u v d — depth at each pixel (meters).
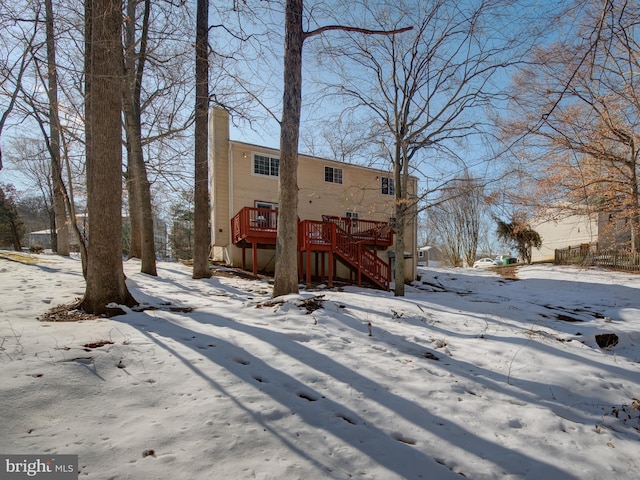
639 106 7.31
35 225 39.56
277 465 2.09
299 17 6.98
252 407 2.69
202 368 3.24
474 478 2.26
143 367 3.14
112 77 5.02
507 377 4.02
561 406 3.46
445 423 2.89
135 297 5.78
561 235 25.20
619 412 3.47
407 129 11.25
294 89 6.91
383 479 2.10
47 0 5.90
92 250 4.92
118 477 1.83
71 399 2.51
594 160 9.16
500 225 26.64
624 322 7.69
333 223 11.98
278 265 6.81
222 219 14.70
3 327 3.81
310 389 3.16
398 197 10.85
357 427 2.65
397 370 3.87
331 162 16.73
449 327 5.98
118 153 5.15
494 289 15.39
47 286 6.75
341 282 13.34
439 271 21.67
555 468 2.47
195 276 10.23
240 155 15.02
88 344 3.45
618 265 17.16
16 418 2.21
